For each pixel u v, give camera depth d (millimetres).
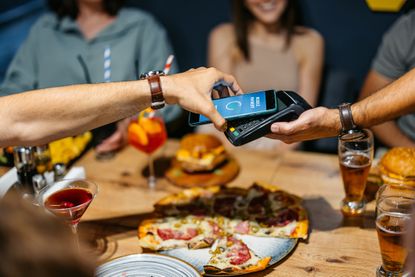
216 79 1361
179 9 3062
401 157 1522
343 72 2742
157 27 2709
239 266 1241
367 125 1417
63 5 2643
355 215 1470
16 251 632
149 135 1680
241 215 1464
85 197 1299
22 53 2725
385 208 1209
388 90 1403
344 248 1332
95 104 1301
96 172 1811
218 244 1339
